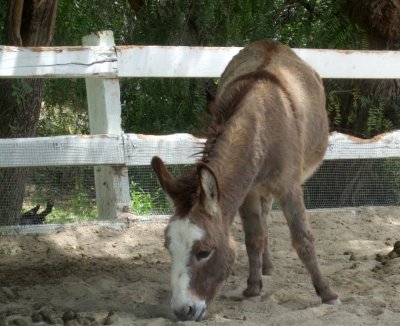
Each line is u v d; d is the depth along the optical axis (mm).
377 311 5516
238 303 5750
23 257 6656
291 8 9359
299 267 6535
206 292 5141
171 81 8586
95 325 5309
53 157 6922
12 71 6844
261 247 5883
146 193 7895
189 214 5098
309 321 5309
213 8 8750
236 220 7430
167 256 6773
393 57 7605
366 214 7637
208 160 5352
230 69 6316
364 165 8109
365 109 8641
